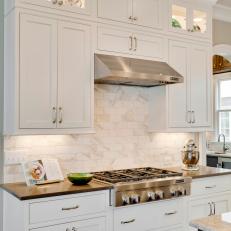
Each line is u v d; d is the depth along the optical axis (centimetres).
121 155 362
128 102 368
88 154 340
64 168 326
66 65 295
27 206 241
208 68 396
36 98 280
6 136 296
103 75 299
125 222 285
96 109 346
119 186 276
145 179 302
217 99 715
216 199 352
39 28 282
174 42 365
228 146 675
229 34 469
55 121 288
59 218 254
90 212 268
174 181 308
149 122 382
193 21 383
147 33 344
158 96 369
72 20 299
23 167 283
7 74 291
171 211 312
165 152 396
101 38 315
